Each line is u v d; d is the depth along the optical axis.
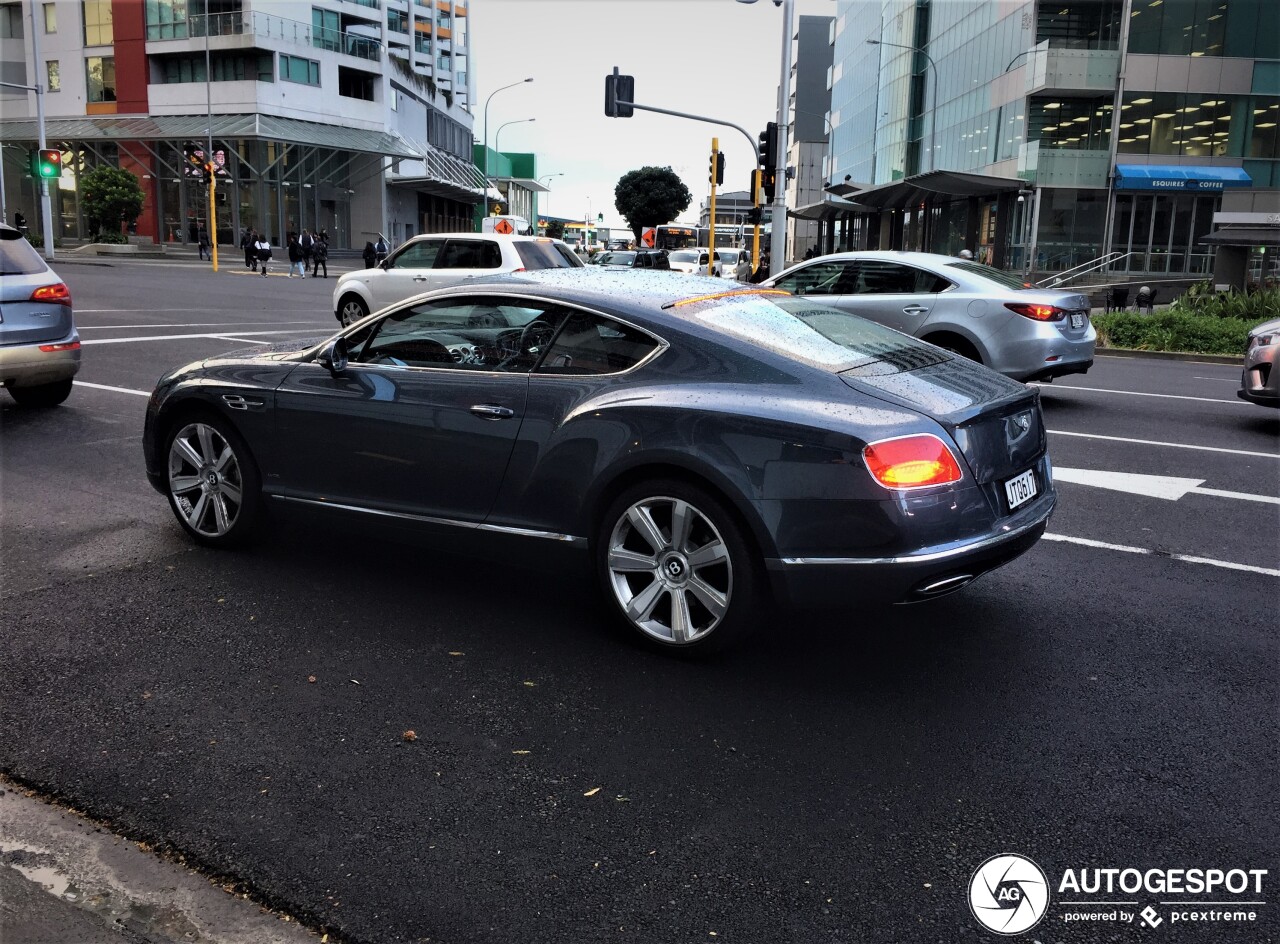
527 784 3.14
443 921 2.52
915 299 10.04
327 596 4.69
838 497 3.59
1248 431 9.48
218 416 5.16
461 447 4.36
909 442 3.59
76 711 3.55
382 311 4.78
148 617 4.39
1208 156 37.28
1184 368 15.38
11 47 58.19
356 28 65.88
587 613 4.55
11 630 4.23
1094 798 3.12
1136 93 36.94
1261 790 3.19
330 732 3.45
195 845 2.80
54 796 3.03
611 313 4.20
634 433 3.93
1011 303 9.56
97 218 48.16
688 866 2.75
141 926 2.48
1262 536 6.01
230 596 4.66
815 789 3.14
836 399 3.75
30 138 55.72
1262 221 30.23
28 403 9.08
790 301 4.74
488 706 3.65
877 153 61.19
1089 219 37.94
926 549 3.59
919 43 53.31
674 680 3.88
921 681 3.92
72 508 6.02
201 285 27.75
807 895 2.64
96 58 56.12
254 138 52.38
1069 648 4.27
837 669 4.01
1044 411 10.44
